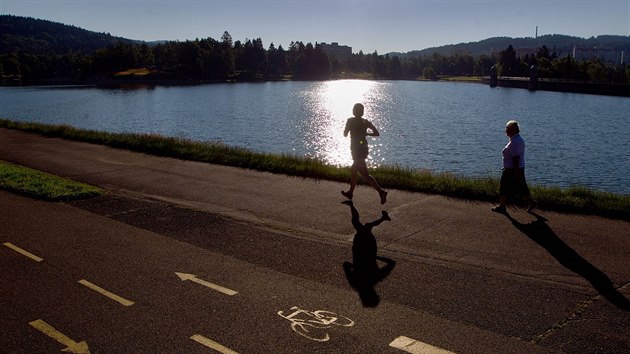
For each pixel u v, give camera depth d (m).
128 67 187.00
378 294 5.64
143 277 6.20
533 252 6.80
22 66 186.50
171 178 12.11
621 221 8.06
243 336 4.77
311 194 10.34
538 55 182.00
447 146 39.75
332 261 6.68
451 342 4.60
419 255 6.82
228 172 12.78
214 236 7.79
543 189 10.06
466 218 8.40
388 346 4.56
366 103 89.25
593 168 31.97
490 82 167.75
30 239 7.67
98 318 5.16
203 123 54.47
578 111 74.62
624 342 4.55
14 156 15.31
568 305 5.29
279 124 54.03
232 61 190.62
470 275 6.12
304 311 5.27
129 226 8.34
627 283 5.79
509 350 4.45
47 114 63.56
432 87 163.88
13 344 4.68
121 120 57.09
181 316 5.18
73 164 14.01
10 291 5.82
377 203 9.50
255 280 6.08
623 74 137.38
